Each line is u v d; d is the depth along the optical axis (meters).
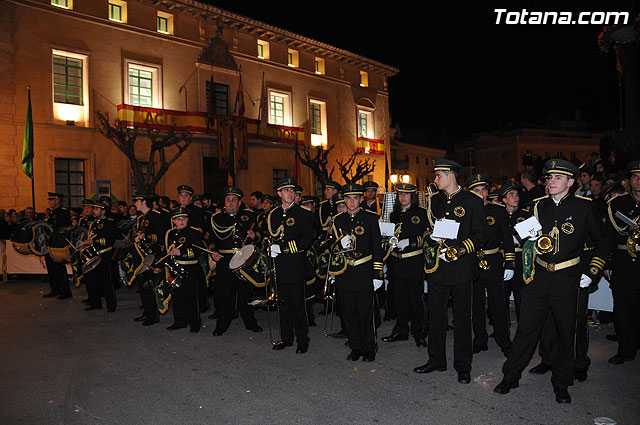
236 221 7.54
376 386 5.07
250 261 6.94
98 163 20.64
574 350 4.59
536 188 7.95
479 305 6.32
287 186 6.46
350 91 32.56
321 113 30.86
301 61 29.61
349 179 31.81
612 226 5.62
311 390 5.00
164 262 7.69
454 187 5.35
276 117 28.17
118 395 4.98
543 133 54.09
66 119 20.09
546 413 4.33
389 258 7.23
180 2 23.06
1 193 18.31
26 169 18.02
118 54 21.42
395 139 48.72
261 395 4.89
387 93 35.53
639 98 14.05
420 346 6.57
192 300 7.64
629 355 5.60
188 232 7.72
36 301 10.59
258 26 26.34
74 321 8.52
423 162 48.22
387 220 7.94
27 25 18.98
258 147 26.56
